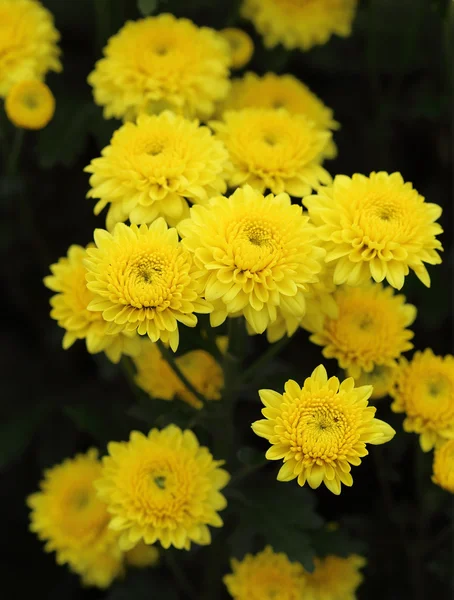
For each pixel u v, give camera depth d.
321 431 0.49
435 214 0.54
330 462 0.49
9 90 0.63
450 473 0.55
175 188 0.54
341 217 0.53
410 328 0.69
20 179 0.66
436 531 0.66
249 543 0.58
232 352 0.55
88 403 0.68
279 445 0.50
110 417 0.63
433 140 0.73
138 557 0.62
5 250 0.72
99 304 0.51
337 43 0.73
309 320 0.55
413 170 0.74
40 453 0.70
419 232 0.54
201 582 0.65
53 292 0.74
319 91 0.74
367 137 0.72
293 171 0.57
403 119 0.71
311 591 0.60
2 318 0.77
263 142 0.57
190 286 0.51
